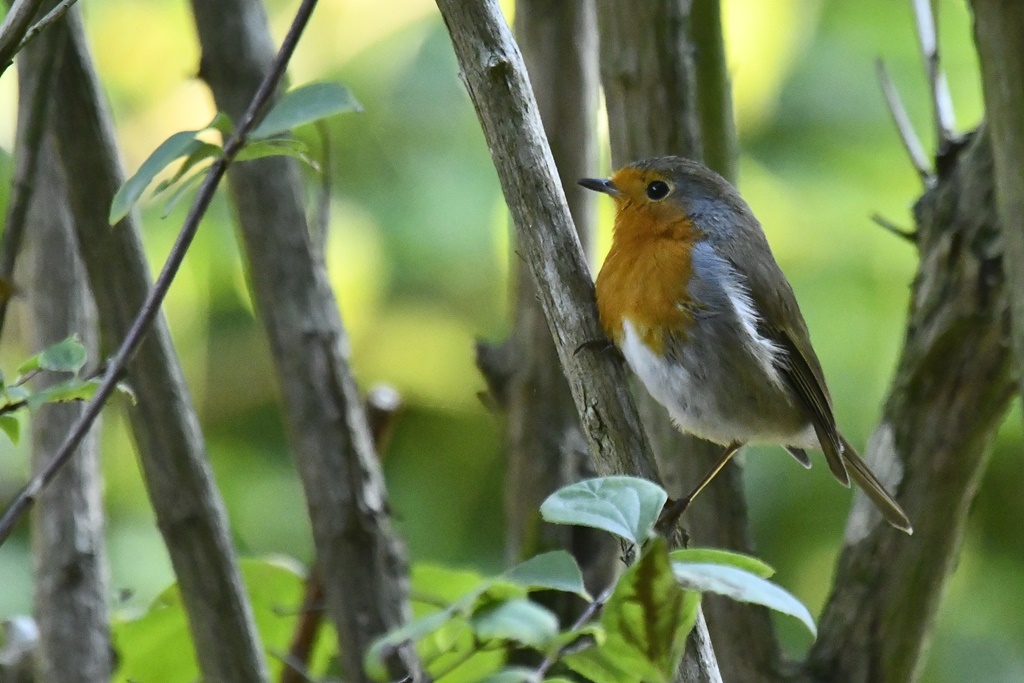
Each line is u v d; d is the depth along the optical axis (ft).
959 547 22.99
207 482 21.97
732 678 22.82
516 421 25.39
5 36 15.28
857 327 37.04
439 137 39.01
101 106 21.33
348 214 38.04
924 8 24.32
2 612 35.47
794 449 27.55
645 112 23.31
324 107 16.22
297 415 24.93
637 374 24.07
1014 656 37.99
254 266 24.93
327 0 38.83
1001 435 38.70
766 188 37.50
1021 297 17.04
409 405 39.91
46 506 23.41
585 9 24.85
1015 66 16.69
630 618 11.60
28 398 15.21
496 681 11.48
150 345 21.45
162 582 36.45
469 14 17.08
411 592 25.25
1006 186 17.04
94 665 23.15
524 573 11.70
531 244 17.58
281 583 27.02
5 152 34.09
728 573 12.29
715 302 23.80
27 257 26.86
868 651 22.81
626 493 12.44
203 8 24.17
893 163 37.91
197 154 16.34
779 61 36.88
